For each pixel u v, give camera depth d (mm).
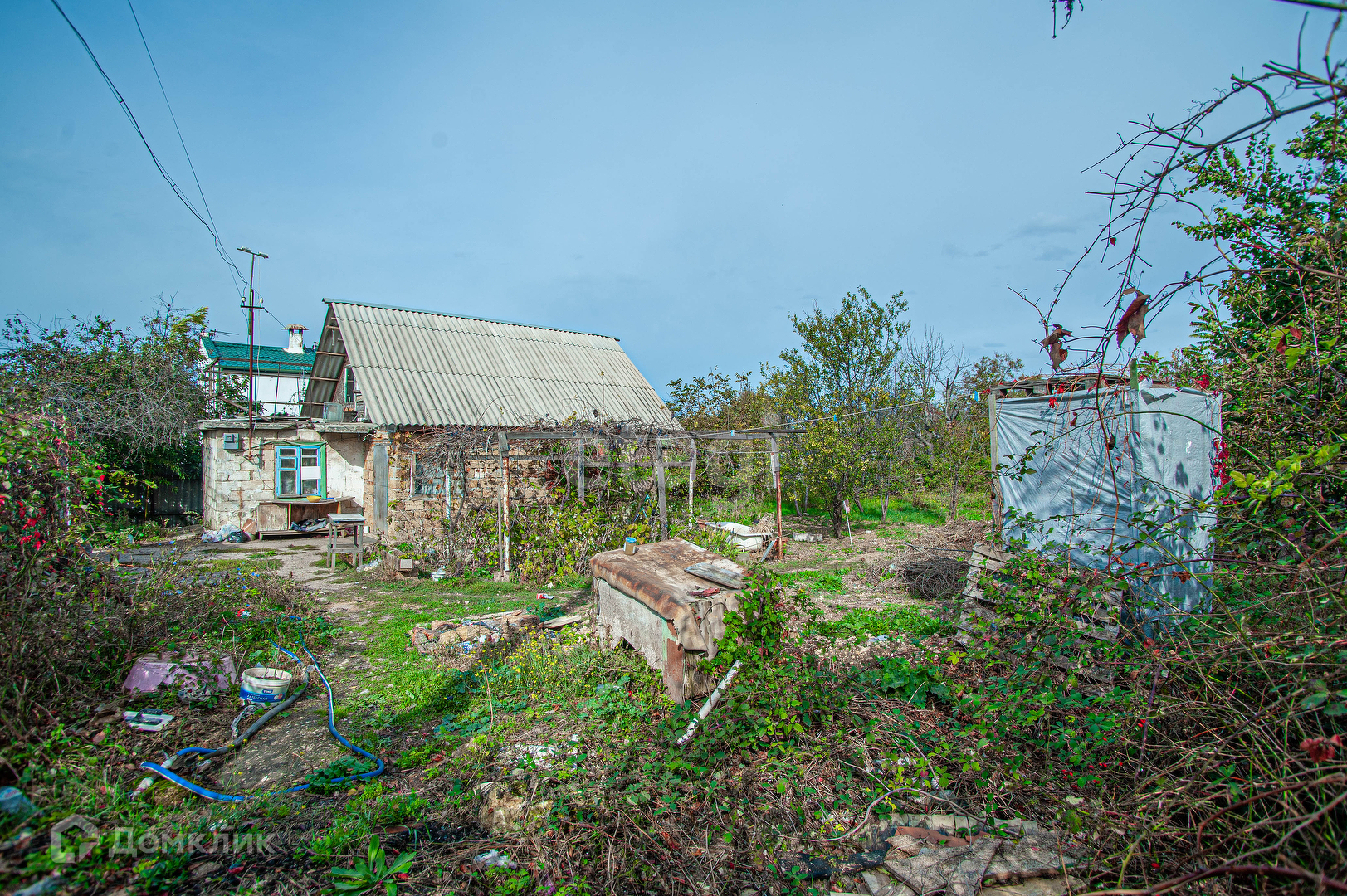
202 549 13211
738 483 14359
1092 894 2143
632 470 11180
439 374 16109
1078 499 5758
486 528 10734
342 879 2826
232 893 2734
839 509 13805
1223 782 2566
